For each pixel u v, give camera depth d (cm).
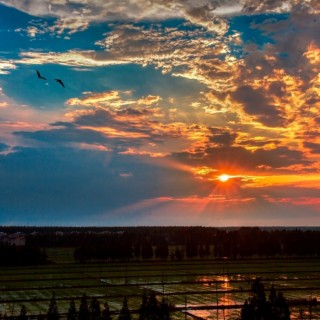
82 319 6012
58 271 16388
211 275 15025
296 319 8169
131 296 10744
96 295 10931
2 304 9769
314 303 9625
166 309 5962
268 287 12119
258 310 6044
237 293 11250
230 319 8281
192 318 8344
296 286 12375
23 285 12769
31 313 8706
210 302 9969
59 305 9594
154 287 12338
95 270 16675
